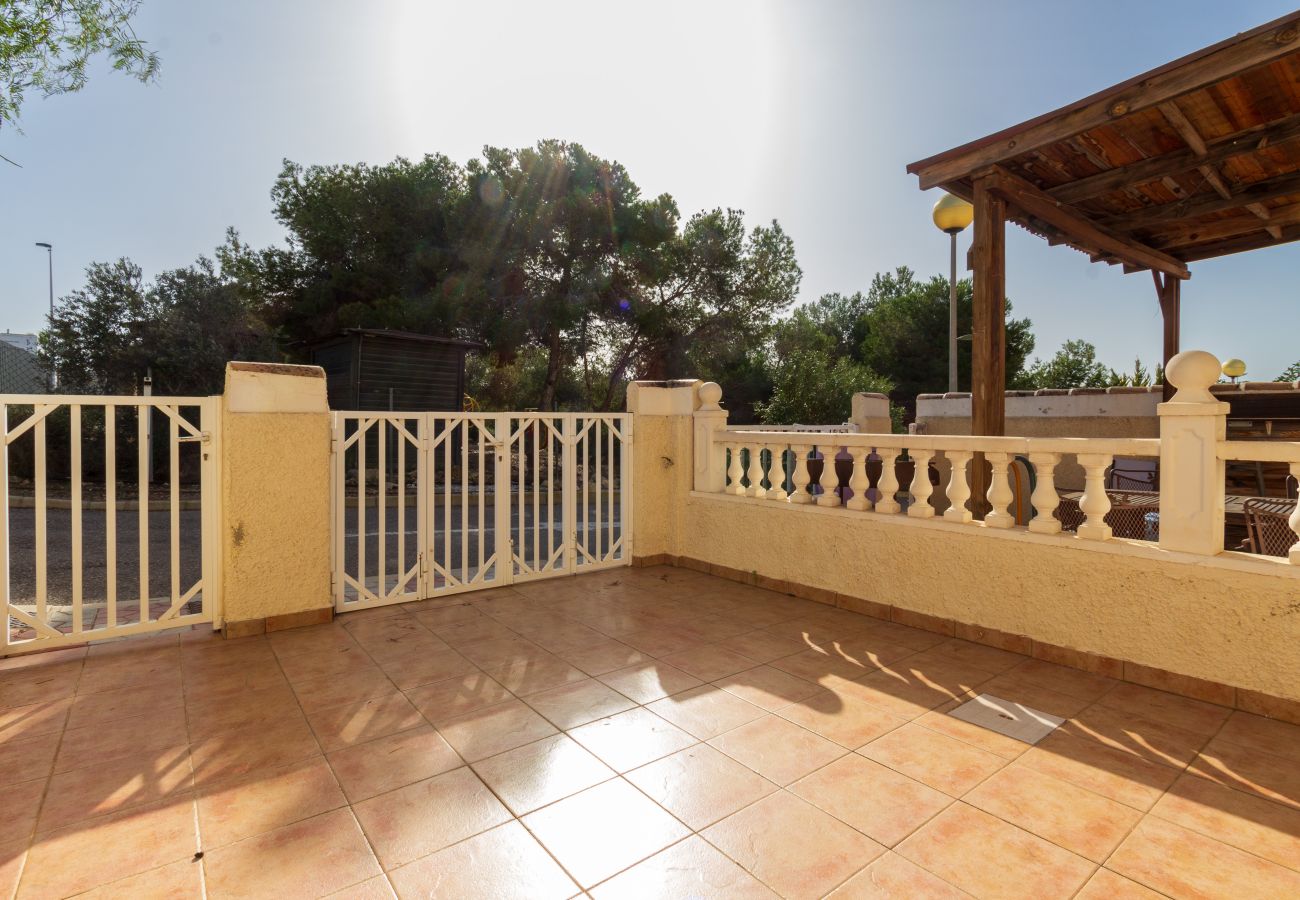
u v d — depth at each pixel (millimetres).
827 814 2330
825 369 18922
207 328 16188
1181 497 3309
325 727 2996
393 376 14969
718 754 2756
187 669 3689
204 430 4297
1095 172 5270
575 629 4414
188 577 6453
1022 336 25172
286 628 4379
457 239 17125
